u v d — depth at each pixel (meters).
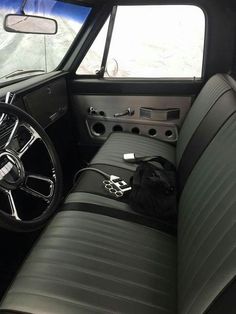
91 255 1.20
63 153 2.43
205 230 1.00
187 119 2.08
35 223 1.37
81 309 0.98
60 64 2.43
